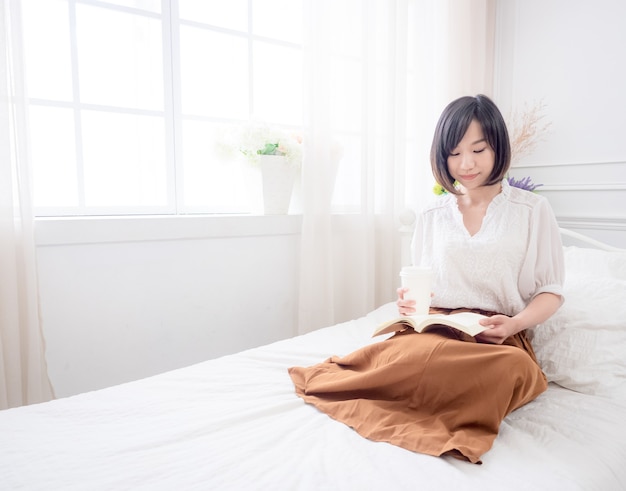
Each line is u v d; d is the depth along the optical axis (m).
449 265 1.22
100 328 1.62
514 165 2.54
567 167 2.34
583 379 1.13
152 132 2.29
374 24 2.13
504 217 1.19
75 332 1.57
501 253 1.15
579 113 2.29
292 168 2.01
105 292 1.62
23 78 1.36
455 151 1.16
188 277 1.80
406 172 2.47
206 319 1.86
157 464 0.75
